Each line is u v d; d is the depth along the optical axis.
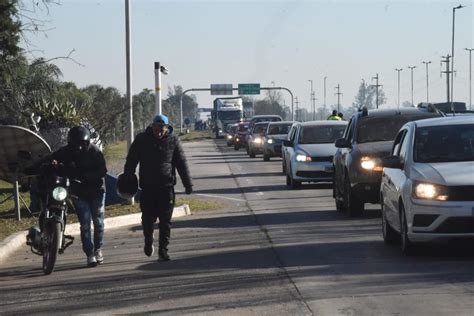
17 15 38.22
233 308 16.34
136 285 19.31
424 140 23.41
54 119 42.38
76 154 22.25
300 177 46.88
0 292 19.44
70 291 19.03
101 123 45.41
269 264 21.50
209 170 69.81
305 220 31.84
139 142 22.56
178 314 16.02
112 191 38.06
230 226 30.92
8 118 45.69
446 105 90.88
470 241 23.84
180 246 25.89
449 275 18.98
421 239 21.08
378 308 15.88
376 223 29.95
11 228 30.86
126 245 26.98
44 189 21.86
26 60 42.19
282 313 15.76
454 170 21.30
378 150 31.45
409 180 21.66
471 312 15.27
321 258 22.19
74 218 32.56
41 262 24.05
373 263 21.05
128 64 43.53
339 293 17.44
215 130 175.75
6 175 32.56
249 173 64.50
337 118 64.00
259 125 93.06
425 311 15.48
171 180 22.67
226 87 184.75
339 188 34.38
